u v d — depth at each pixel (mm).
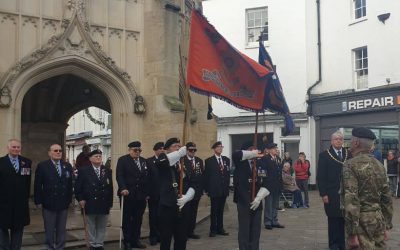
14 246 7812
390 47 20734
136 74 11688
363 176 5238
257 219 7906
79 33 10859
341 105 22734
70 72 10945
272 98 8844
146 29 11727
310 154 24141
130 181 9211
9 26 10281
